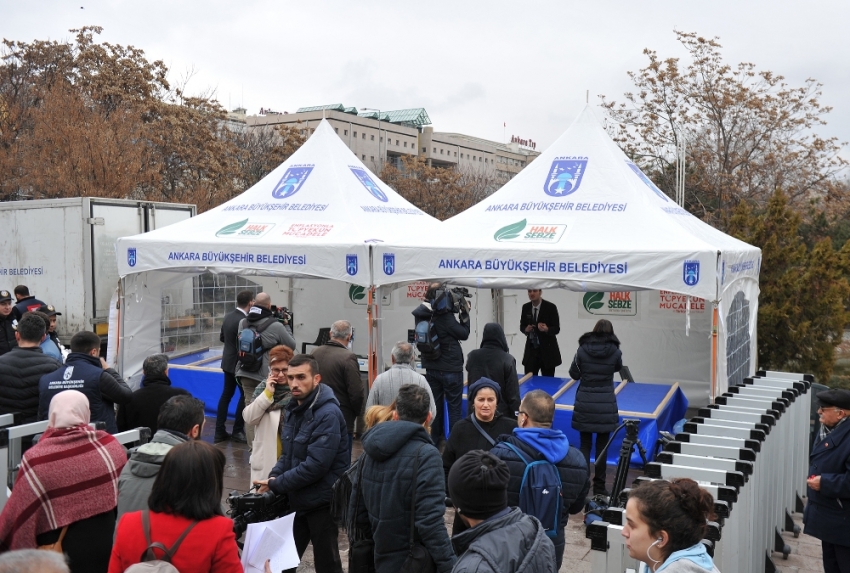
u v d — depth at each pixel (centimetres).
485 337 687
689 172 2606
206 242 863
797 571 542
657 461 430
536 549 253
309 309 1259
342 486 374
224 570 271
